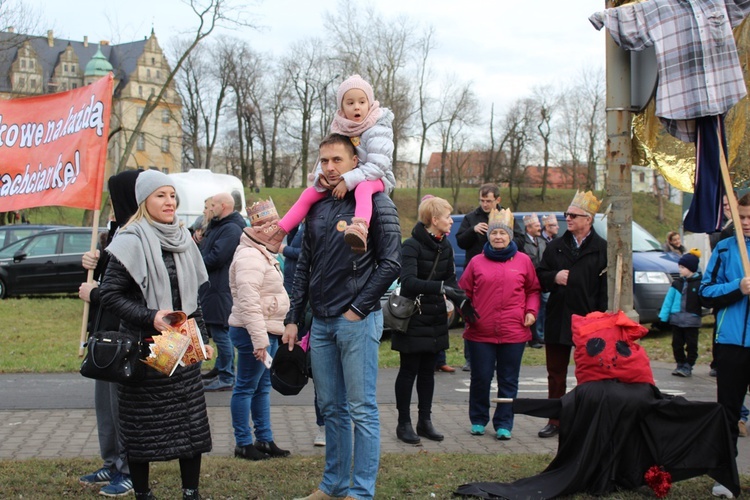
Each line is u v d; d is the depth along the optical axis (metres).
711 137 4.80
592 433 4.85
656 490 4.79
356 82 4.50
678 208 62.00
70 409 7.45
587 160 68.50
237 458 5.71
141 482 4.34
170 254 4.45
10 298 18.36
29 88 47.78
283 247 8.09
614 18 4.72
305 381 4.89
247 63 68.31
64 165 5.46
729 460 4.74
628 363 4.89
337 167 4.42
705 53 4.61
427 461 5.62
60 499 4.63
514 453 6.03
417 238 6.44
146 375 4.23
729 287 5.26
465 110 63.03
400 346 6.29
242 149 69.81
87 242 18.95
